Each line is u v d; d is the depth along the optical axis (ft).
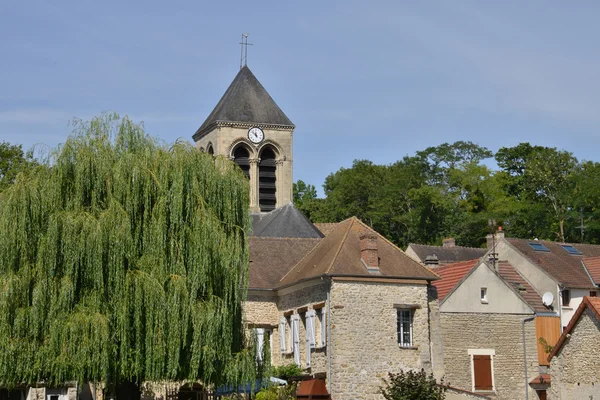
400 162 310.65
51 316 94.27
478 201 279.69
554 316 138.82
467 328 133.18
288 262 141.08
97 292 95.86
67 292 94.63
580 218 253.24
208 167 107.04
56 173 99.60
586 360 111.65
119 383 101.24
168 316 97.45
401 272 125.59
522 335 135.85
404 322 125.18
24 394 122.11
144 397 120.06
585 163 271.08
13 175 179.42
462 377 131.23
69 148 100.94
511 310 136.15
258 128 245.04
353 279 122.72
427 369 123.95
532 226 260.21
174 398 119.75
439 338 130.21
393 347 122.93
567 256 175.83
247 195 110.42
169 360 97.04
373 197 288.30
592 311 111.04
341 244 126.72
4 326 93.81
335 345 120.26
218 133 243.60
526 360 135.13
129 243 97.71
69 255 95.66
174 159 104.53
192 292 99.86
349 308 122.01
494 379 132.98
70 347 93.20
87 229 96.07
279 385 119.65
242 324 108.78
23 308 94.53
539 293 161.99
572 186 261.03
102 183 100.42
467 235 270.05
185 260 101.55
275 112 248.32
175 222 101.40
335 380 119.44
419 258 203.62
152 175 102.06
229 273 103.55
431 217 276.62
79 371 93.40
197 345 98.68
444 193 292.61
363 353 121.29
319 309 125.39
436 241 273.13
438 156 308.19
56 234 95.66
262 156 247.09
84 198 100.17
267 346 109.60
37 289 94.32
